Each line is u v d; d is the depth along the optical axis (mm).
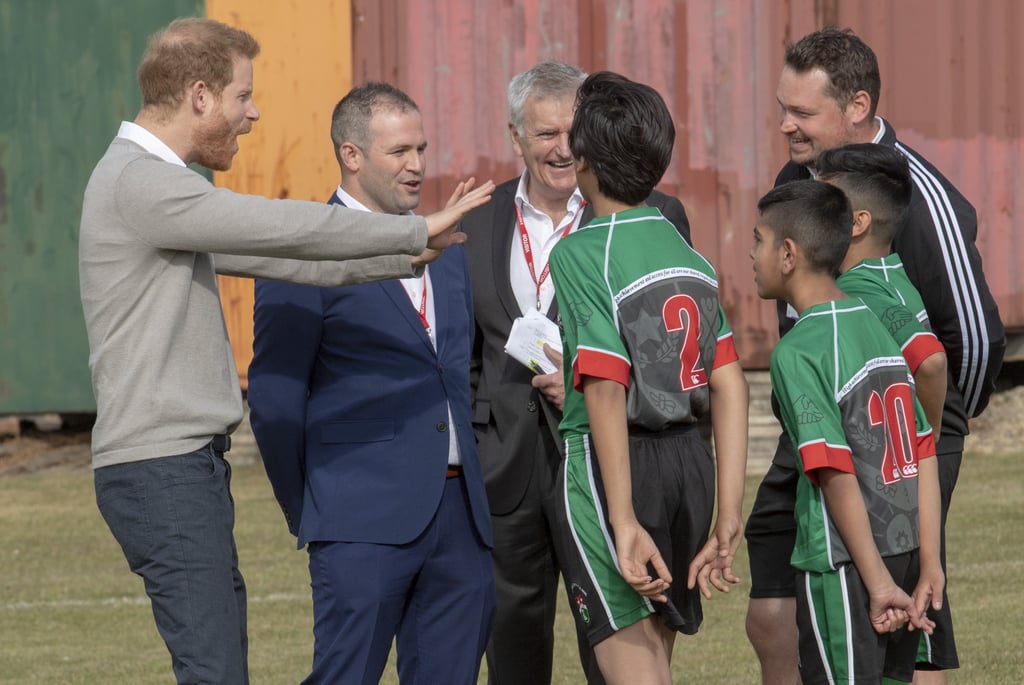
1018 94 39219
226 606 13328
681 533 13359
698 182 38500
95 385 13438
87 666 21688
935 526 13609
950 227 14961
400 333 14633
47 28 39406
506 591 16391
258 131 38531
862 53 15578
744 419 13406
